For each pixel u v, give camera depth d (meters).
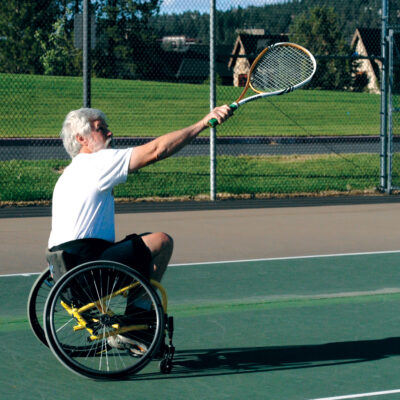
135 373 4.84
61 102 33.25
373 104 38.91
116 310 6.15
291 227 10.57
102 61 23.62
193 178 15.24
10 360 5.10
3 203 12.51
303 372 4.91
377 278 7.55
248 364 5.07
